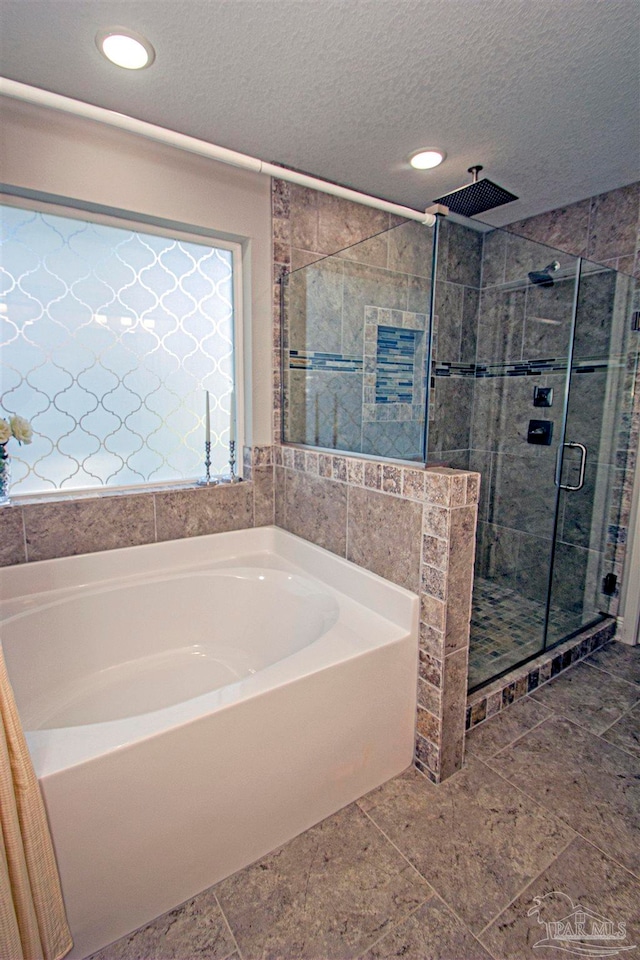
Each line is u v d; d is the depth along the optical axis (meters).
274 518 2.37
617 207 2.35
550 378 2.48
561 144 1.90
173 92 1.56
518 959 1.06
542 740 1.74
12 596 1.74
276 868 1.25
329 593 1.83
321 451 2.06
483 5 1.18
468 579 1.47
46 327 1.81
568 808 1.44
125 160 1.77
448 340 2.46
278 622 1.95
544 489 2.48
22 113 1.57
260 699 1.21
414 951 1.07
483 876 1.23
